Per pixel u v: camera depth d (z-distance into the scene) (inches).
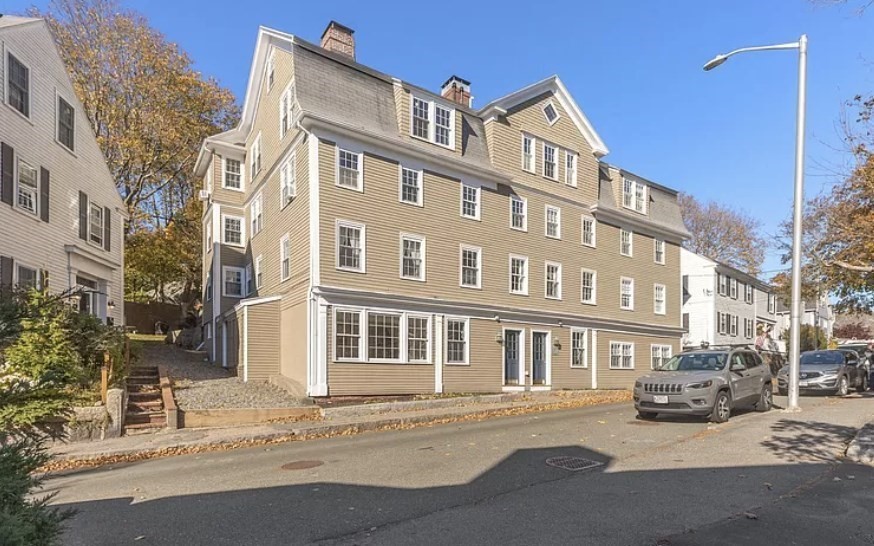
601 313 1017.5
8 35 594.9
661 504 251.8
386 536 218.5
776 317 1801.2
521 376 868.0
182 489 306.7
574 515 238.7
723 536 210.5
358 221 705.0
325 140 686.5
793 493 266.1
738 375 525.7
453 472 327.0
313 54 707.4
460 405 697.0
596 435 448.8
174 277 1412.4
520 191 898.7
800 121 536.1
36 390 202.2
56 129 687.7
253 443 470.0
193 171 1219.9
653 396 507.2
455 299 792.3
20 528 131.0
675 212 1221.1
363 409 615.2
